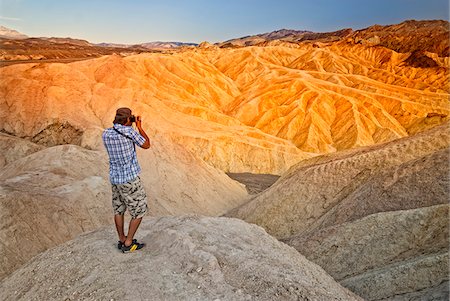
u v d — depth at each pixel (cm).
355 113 7238
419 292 1095
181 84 8431
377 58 12850
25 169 2656
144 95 6081
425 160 1961
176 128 5628
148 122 5419
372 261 1434
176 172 3372
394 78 10631
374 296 1173
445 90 9956
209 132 5769
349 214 1983
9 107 5291
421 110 7788
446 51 13425
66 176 2353
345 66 11556
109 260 712
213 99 8662
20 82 5494
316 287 733
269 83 8981
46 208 1753
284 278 706
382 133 6938
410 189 1842
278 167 5431
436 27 17175
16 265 1456
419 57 12162
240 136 5809
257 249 823
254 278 680
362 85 8988
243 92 9262
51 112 5191
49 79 5734
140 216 723
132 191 698
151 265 686
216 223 937
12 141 4138
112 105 5591
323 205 2392
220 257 725
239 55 11794
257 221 2600
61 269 731
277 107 7606
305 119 7256
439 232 1371
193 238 777
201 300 604
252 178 5028
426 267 1154
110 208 2102
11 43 18262
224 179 3966
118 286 634
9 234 1517
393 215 1515
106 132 673
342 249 1538
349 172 2447
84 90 5762
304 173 2628
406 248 1402
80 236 874
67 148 2753
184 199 3198
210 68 9869
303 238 1748
